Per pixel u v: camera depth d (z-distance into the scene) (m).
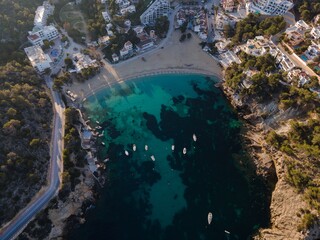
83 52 170.00
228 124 149.25
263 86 146.00
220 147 141.12
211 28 186.25
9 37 164.50
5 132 120.19
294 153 124.88
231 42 173.00
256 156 135.75
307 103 134.38
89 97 158.62
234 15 185.38
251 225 118.44
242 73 152.25
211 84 165.50
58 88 152.50
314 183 113.12
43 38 172.00
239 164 135.38
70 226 116.62
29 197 116.06
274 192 122.56
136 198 126.56
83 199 122.62
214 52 173.88
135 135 146.12
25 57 159.50
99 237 115.69
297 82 141.00
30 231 110.00
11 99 131.38
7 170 113.12
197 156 138.50
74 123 144.50
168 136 145.75
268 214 120.56
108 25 177.25
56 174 124.69
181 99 160.38
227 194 127.25
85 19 187.25
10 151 118.50
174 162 136.88
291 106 137.75
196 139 143.88
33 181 117.19
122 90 162.88
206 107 156.62
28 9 176.75
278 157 128.75
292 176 118.12
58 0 193.62
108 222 119.69
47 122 139.38
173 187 129.88
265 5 177.25
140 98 160.62
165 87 165.25
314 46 153.00
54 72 162.50
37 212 114.00
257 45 161.75
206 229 118.12
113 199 126.00
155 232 117.88
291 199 115.12
